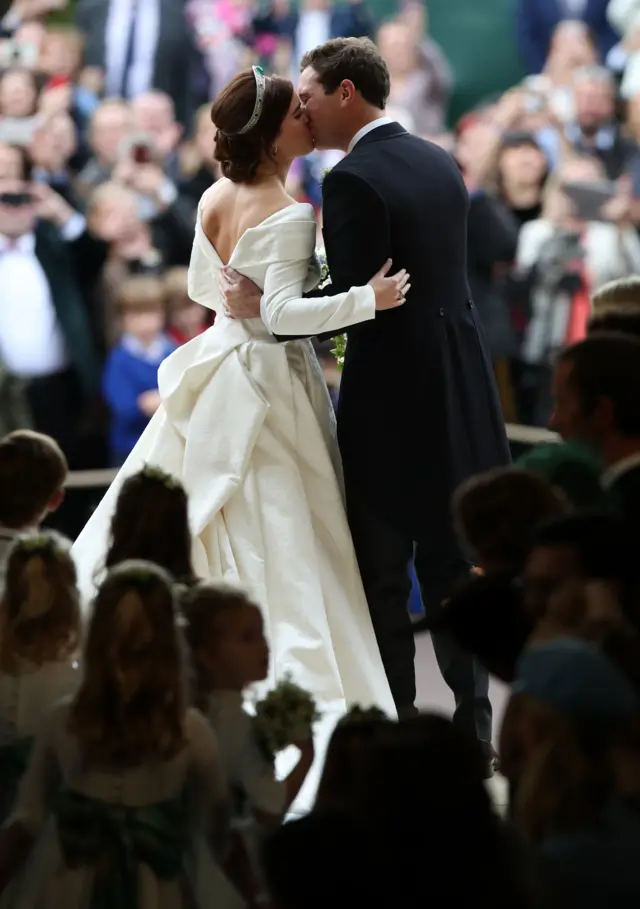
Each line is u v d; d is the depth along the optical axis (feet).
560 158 119.24
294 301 55.26
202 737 40.42
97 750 39.24
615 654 34.88
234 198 58.23
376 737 32.14
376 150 56.44
